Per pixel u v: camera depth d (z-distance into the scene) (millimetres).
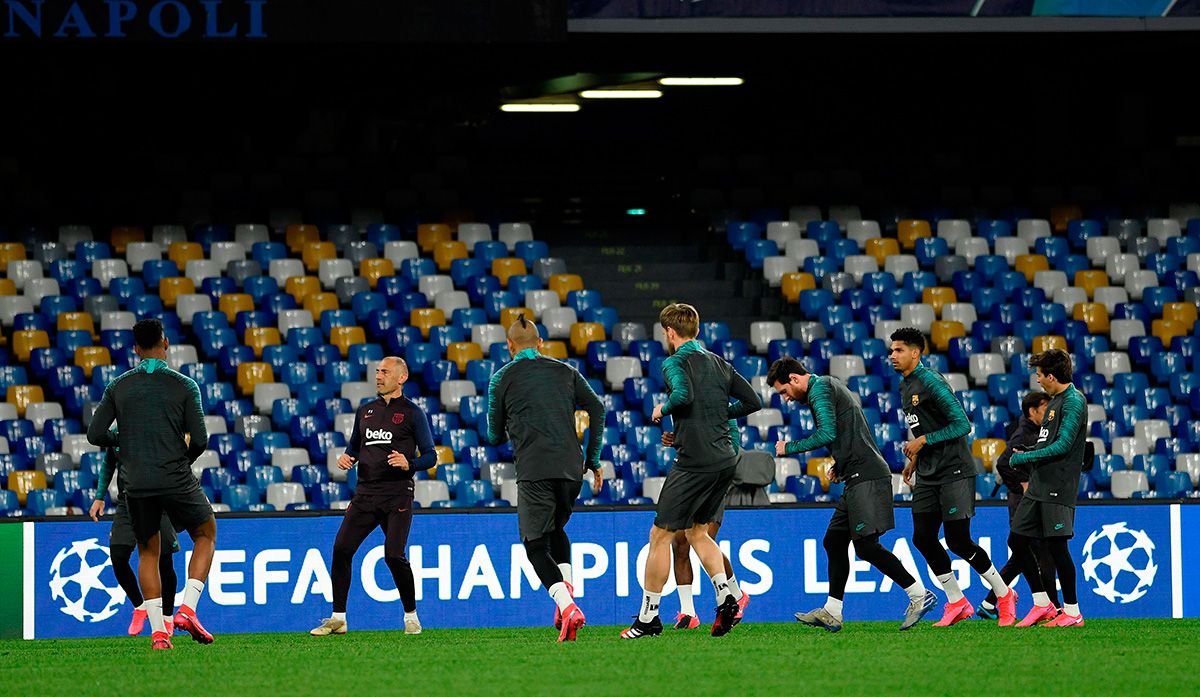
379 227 69125
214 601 38594
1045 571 35875
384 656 29891
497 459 55812
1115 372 62438
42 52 57750
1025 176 76938
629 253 70812
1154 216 73250
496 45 57188
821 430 33000
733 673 26516
